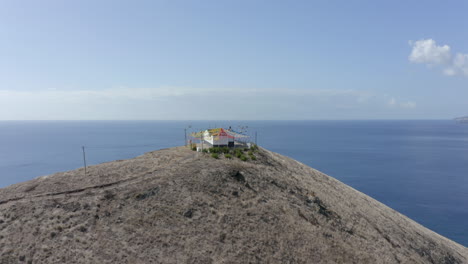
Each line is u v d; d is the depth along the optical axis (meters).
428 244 41.56
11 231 23.69
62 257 21.77
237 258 25.31
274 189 38.72
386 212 49.66
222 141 55.06
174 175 35.78
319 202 39.69
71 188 31.64
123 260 22.41
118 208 28.00
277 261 26.34
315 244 29.86
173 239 25.53
